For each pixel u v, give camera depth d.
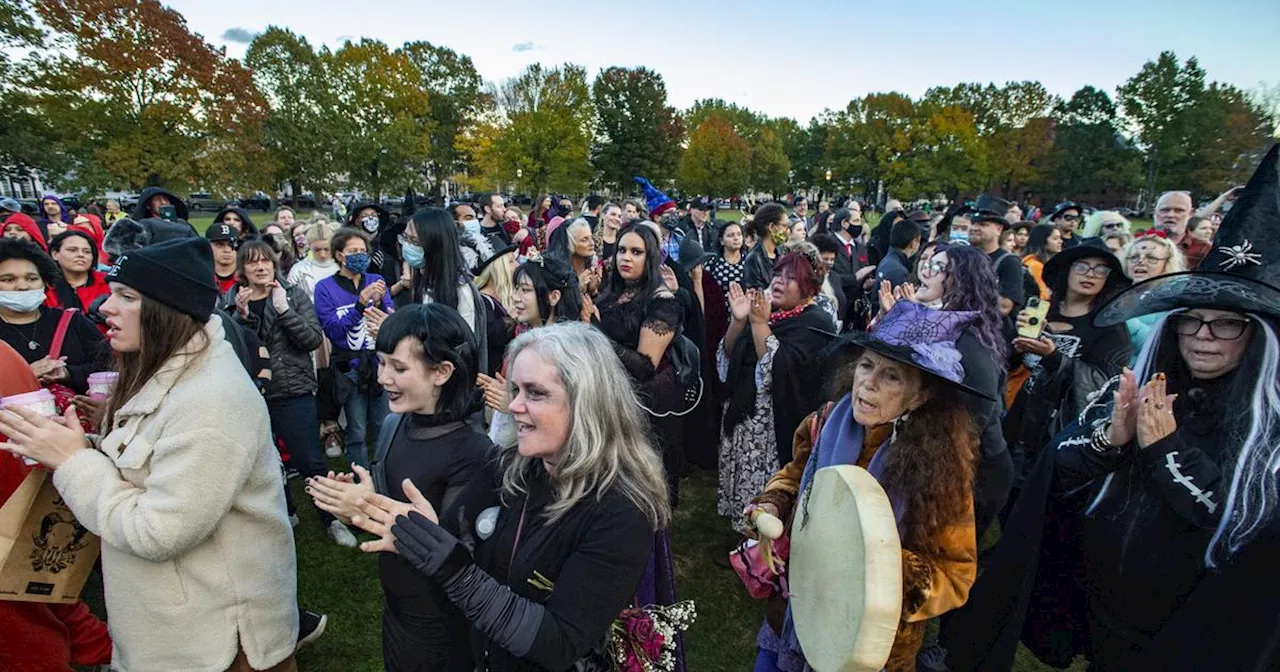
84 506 1.83
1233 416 1.72
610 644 1.64
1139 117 51.19
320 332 3.96
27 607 2.27
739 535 4.19
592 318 3.71
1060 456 2.08
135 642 1.95
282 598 2.15
